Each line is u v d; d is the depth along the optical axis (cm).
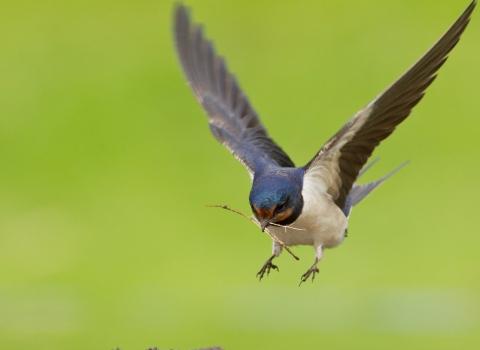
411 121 2138
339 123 2120
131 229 1934
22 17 2473
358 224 1936
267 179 1045
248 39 2375
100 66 2305
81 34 2398
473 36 2333
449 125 2133
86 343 1709
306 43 2342
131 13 2458
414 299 1762
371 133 1031
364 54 2288
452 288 1788
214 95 1239
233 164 2038
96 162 2089
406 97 998
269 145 1181
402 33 2328
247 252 1867
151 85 2233
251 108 1228
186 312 1769
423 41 2295
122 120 2159
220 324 1739
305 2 2452
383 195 2000
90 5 2480
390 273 1819
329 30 2370
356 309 1772
